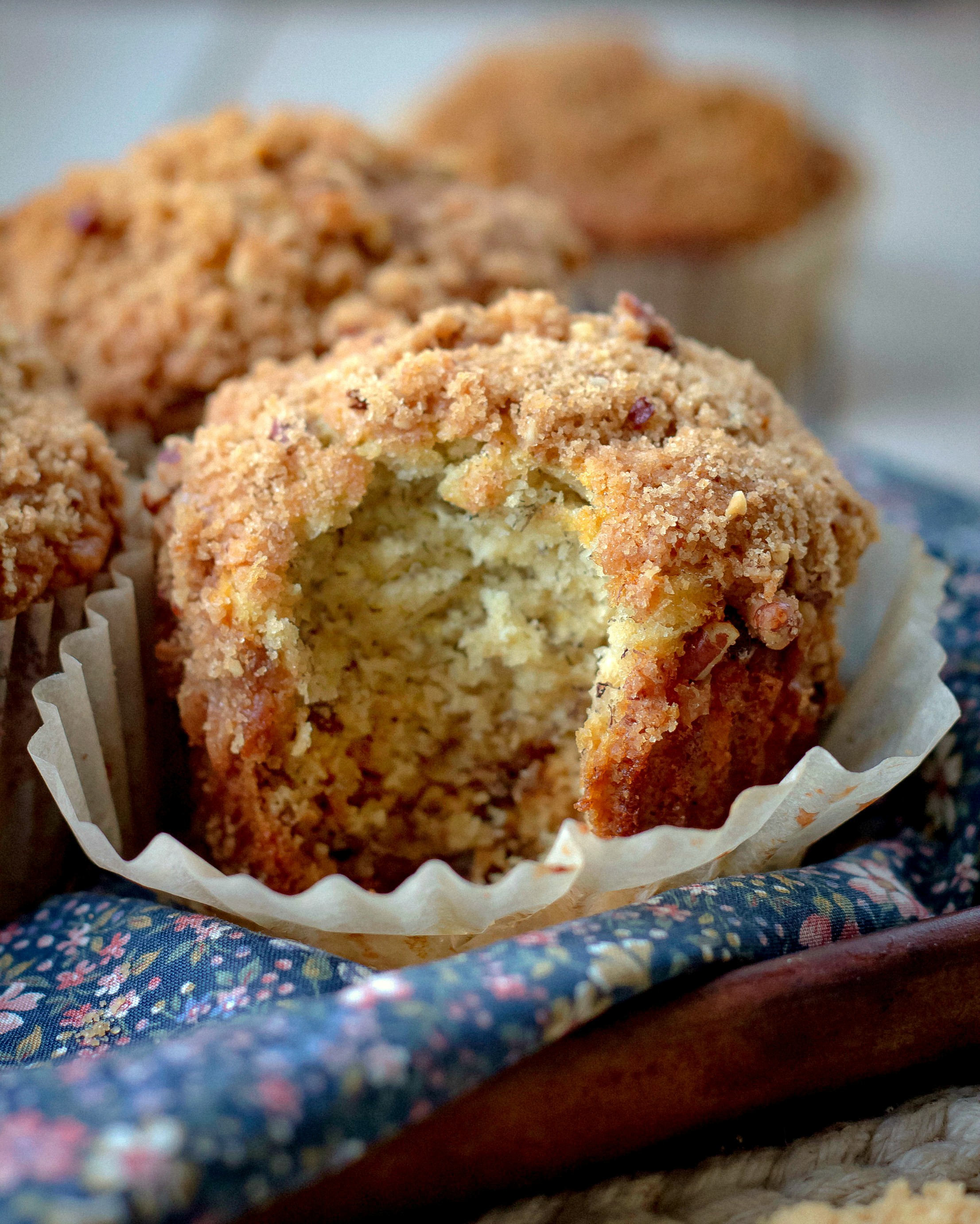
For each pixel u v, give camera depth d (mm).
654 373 221
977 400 467
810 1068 190
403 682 225
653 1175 192
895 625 228
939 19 775
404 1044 177
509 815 227
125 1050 188
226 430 220
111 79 602
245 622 212
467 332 224
